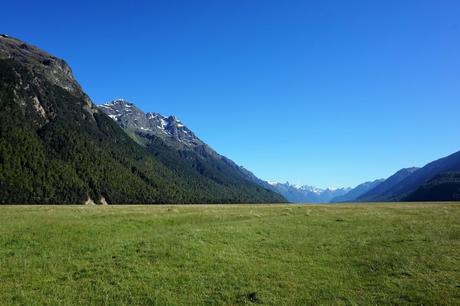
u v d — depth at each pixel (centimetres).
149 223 4050
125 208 6119
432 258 2727
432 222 4238
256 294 2114
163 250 2883
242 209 6003
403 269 2511
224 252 2900
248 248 3055
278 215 4953
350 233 3638
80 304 1962
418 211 5378
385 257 2764
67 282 2261
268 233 3638
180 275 2391
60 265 2555
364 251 2950
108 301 2011
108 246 3003
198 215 4731
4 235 3203
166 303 2002
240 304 2016
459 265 2581
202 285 2242
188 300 2045
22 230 3403
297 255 2880
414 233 3591
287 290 2194
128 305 1975
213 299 2066
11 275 2362
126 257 2719
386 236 3469
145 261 2642
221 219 4503
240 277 2378
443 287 2206
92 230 3525
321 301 2050
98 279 2300
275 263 2669
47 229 3466
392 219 4506
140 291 2136
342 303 2025
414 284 2258
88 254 2800
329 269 2550
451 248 2995
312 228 3916
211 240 3234
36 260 2648
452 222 4238
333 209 5941
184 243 3073
